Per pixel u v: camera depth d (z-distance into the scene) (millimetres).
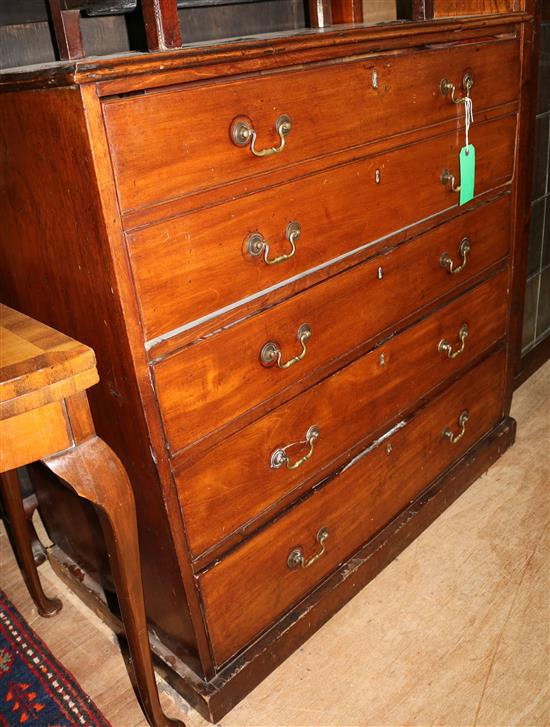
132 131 797
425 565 1492
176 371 943
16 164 913
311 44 951
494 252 1537
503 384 1761
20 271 1056
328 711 1195
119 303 855
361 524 1403
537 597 1392
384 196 1181
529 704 1178
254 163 939
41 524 1758
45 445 821
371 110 1093
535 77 1463
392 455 1416
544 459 1806
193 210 890
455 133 1293
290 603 1289
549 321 2248
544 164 1932
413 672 1255
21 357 809
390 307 1282
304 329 1107
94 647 1375
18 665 1334
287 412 1138
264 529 1168
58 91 773
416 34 1120
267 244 994
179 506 1019
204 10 1466
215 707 1165
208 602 1111
